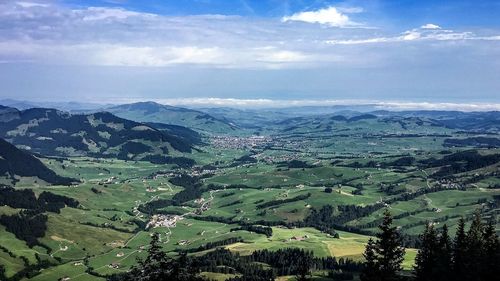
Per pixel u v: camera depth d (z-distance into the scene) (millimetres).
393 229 100375
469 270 109062
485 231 121375
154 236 84188
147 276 79062
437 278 114562
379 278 98750
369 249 100875
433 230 122438
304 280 117375
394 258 99812
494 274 109375
